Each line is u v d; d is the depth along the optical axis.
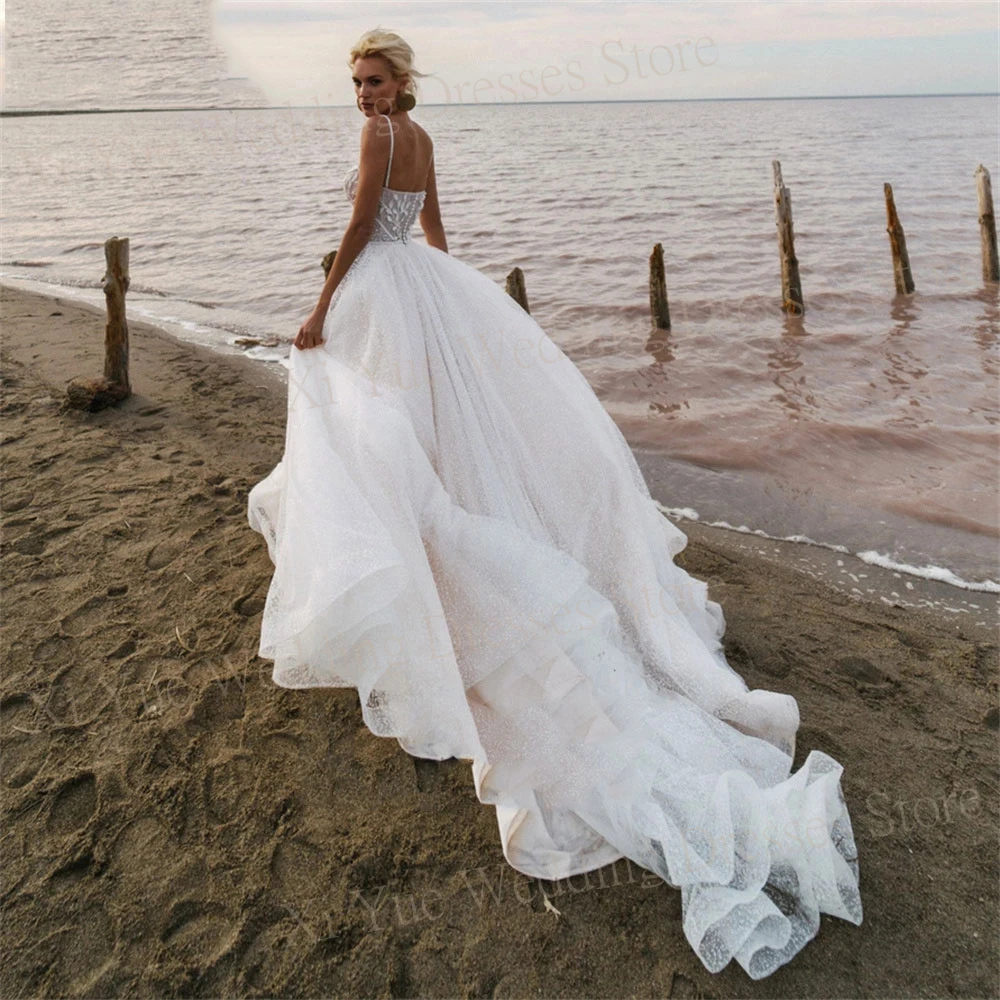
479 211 17.66
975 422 6.04
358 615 2.16
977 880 2.23
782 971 1.97
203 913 2.07
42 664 2.95
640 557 2.75
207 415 5.72
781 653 3.29
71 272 12.27
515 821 2.21
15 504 4.17
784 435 5.90
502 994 1.91
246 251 13.45
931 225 15.15
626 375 7.46
